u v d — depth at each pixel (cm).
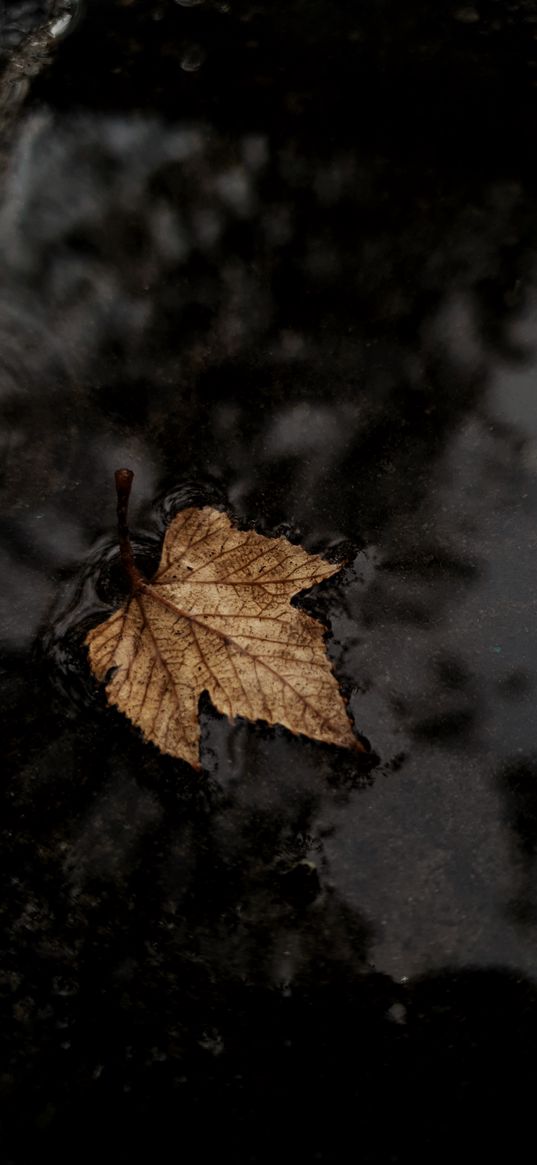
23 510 59
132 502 59
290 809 55
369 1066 53
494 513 59
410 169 64
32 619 57
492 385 60
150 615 56
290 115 65
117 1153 53
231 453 59
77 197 64
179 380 61
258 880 54
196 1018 53
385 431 60
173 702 55
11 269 62
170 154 65
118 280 62
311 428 60
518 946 54
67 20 68
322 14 67
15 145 65
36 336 61
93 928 54
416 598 57
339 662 56
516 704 56
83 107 65
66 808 55
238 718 56
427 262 62
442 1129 53
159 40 67
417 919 54
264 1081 53
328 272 62
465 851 55
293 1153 53
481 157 64
